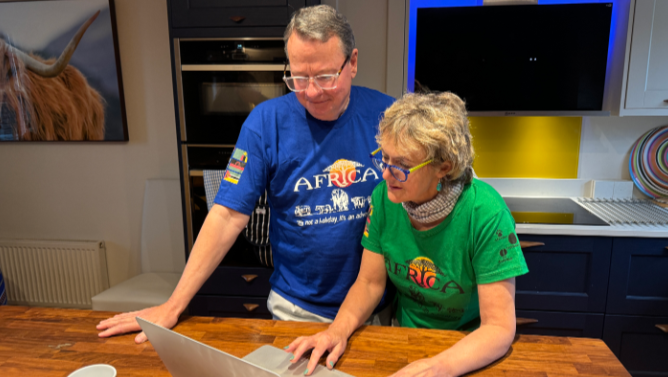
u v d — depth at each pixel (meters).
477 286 1.12
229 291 2.54
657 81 2.34
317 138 1.35
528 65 2.47
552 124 2.79
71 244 3.21
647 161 2.73
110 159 3.17
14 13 2.98
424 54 2.54
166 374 0.99
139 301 2.57
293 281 1.45
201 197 2.47
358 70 2.78
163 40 2.95
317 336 1.05
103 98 3.03
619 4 2.44
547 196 2.85
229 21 2.26
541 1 2.59
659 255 2.20
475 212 1.06
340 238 1.37
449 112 0.97
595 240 2.23
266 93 2.32
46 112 3.10
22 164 3.25
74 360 1.04
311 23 1.12
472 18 2.46
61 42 2.98
